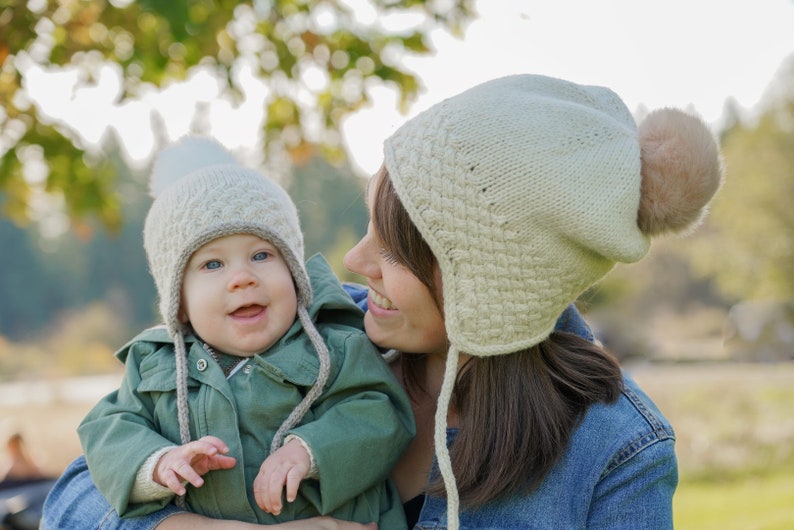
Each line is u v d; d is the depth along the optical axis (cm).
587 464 188
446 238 179
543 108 180
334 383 199
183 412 192
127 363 208
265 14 444
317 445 184
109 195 487
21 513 420
